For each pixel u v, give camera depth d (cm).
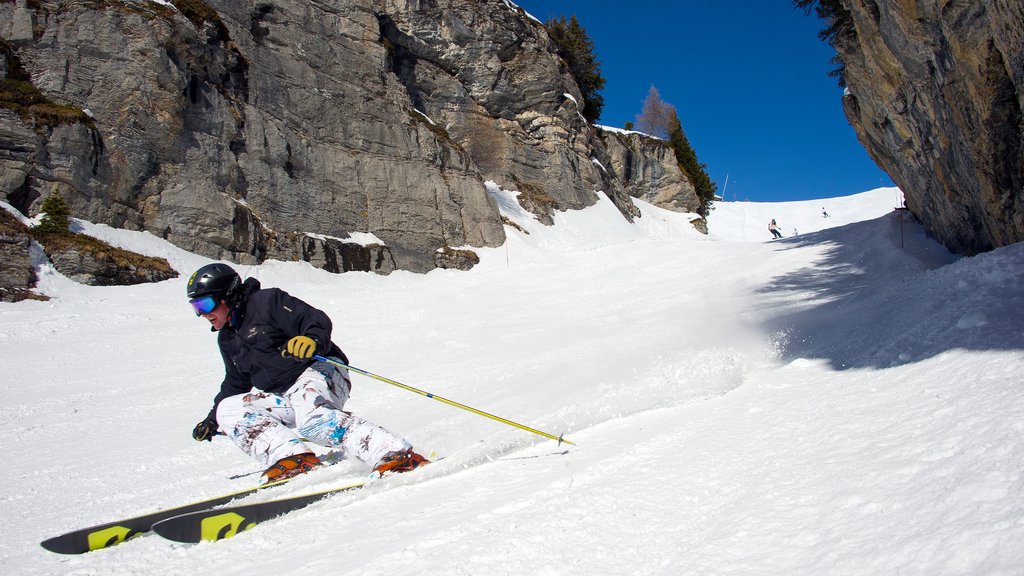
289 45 2316
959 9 677
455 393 730
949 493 170
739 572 162
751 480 230
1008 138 705
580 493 250
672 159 4772
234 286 362
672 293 1476
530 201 3228
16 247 1476
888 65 932
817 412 313
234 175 2022
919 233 1323
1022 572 124
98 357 1130
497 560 200
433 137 2681
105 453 601
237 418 368
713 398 435
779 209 5975
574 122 3750
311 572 221
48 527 367
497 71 3322
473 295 1802
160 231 1814
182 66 1934
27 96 1670
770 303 1114
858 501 186
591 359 837
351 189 2359
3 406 841
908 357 393
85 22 1805
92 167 1705
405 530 252
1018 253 566
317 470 358
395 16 3041
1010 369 279
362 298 1778
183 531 289
